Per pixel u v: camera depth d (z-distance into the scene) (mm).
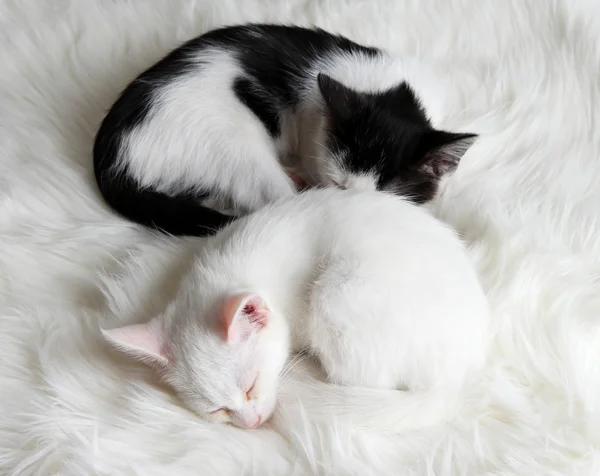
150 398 558
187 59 713
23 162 698
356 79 736
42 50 771
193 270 608
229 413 567
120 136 679
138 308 606
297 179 752
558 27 794
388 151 697
